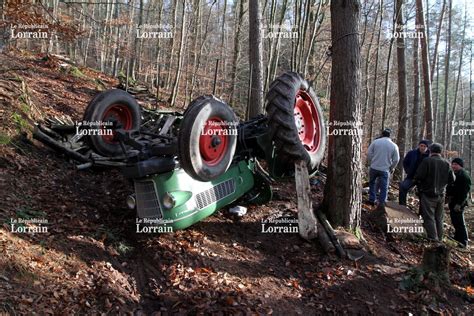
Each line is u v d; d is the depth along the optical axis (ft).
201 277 13.62
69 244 13.75
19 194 15.89
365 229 20.25
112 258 13.99
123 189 19.38
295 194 22.17
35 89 30.63
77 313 10.94
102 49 77.92
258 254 15.94
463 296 15.93
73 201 17.03
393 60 80.43
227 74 85.35
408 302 14.78
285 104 16.70
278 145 17.08
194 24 70.59
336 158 18.08
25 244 12.82
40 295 10.98
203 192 15.64
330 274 15.31
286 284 14.49
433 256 16.44
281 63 72.43
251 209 19.47
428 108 45.37
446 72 84.33
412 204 29.45
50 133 21.83
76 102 31.55
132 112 20.74
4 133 18.99
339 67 17.90
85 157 20.51
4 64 31.40
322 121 19.83
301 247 16.76
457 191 24.61
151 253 14.60
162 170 14.16
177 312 12.10
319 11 42.47
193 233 16.12
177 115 23.25
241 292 13.21
